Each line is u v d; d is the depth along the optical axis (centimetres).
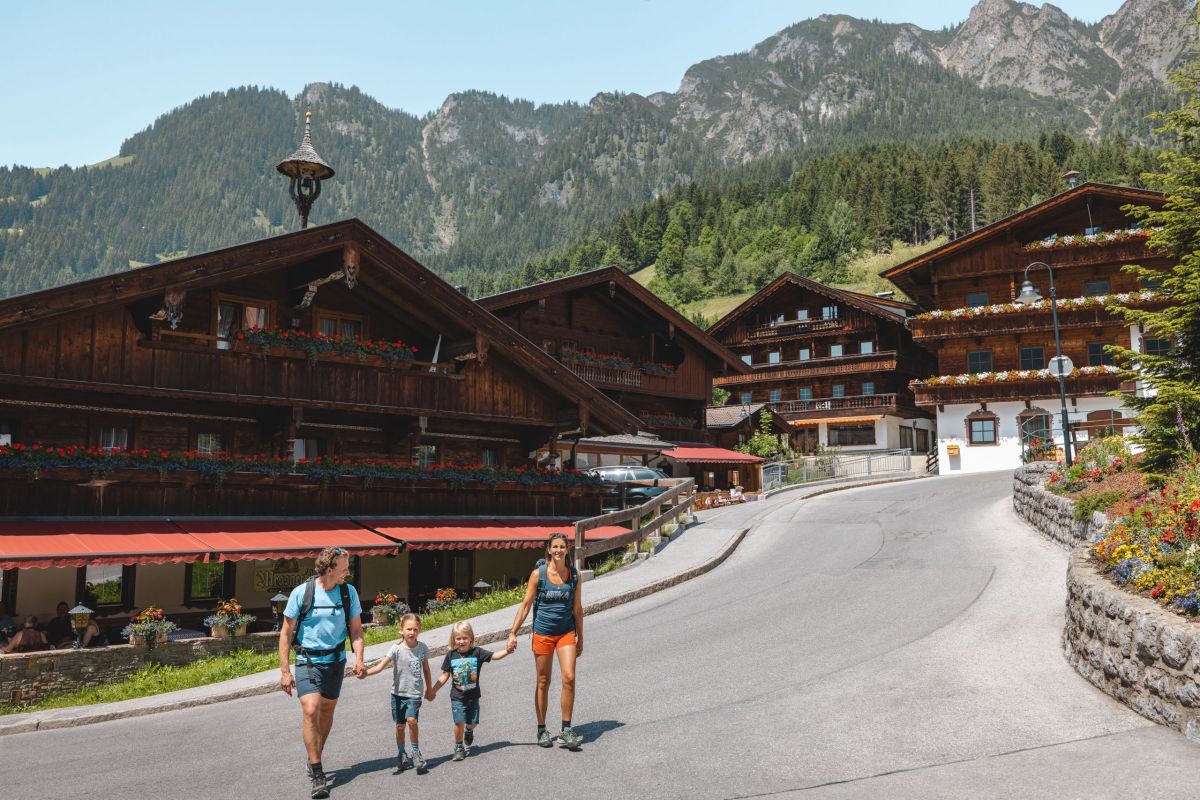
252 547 1884
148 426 2161
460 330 2525
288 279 2328
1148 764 776
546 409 2712
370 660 1561
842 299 6488
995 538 2308
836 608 1619
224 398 2091
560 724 994
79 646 1731
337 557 816
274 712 1226
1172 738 849
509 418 2614
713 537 2656
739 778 779
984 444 5284
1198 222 1961
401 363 2367
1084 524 1898
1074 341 5197
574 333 4106
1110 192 5050
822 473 5062
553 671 1310
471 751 901
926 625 1428
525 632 1688
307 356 2219
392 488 2356
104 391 1942
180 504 2016
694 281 16975
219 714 1259
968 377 5241
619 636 1546
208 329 2188
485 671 1359
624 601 1922
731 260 16800
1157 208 5019
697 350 4631
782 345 6919
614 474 3575
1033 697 1020
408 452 2591
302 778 841
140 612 1977
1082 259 5128
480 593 2542
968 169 16725
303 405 2211
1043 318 5147
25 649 1705
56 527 1803
